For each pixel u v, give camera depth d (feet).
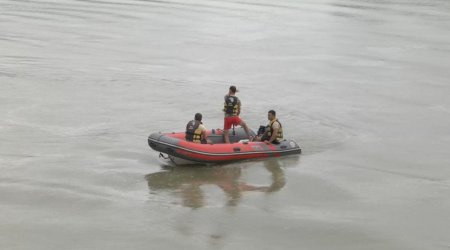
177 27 176.24
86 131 84.17
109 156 74.43
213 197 63.41
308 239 55.21
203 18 196.13
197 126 72.18
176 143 69.31
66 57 130.41
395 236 56.49
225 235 55.16
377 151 81.71
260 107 102.17
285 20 202.59
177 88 111.75
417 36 182.09
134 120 90.68
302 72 130.72
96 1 216.95
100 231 54.75
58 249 51.19
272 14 214.69
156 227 55.98
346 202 63.93
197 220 57.77
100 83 111.86
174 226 56.39
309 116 98.12
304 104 105.40
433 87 122.52
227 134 76.02
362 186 68.69
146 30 168.35
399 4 258.16
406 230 57.82
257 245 53.52
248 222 57.93
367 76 130.11
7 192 62.08
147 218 57.72
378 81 126.00
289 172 71.72
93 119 90.17
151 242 53.11
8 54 129.29
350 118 98.22
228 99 75.31
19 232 53.78
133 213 58.70
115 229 55.21
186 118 93.45
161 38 158.81
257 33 175.01
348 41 169.68
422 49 162.50
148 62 131.23
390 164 76.74
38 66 121.08
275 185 67.56
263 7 231.71
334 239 55.42
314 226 57.77
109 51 139.33
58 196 61.77
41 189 63.26
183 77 120.37
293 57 145.48
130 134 83.82
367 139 87.30
